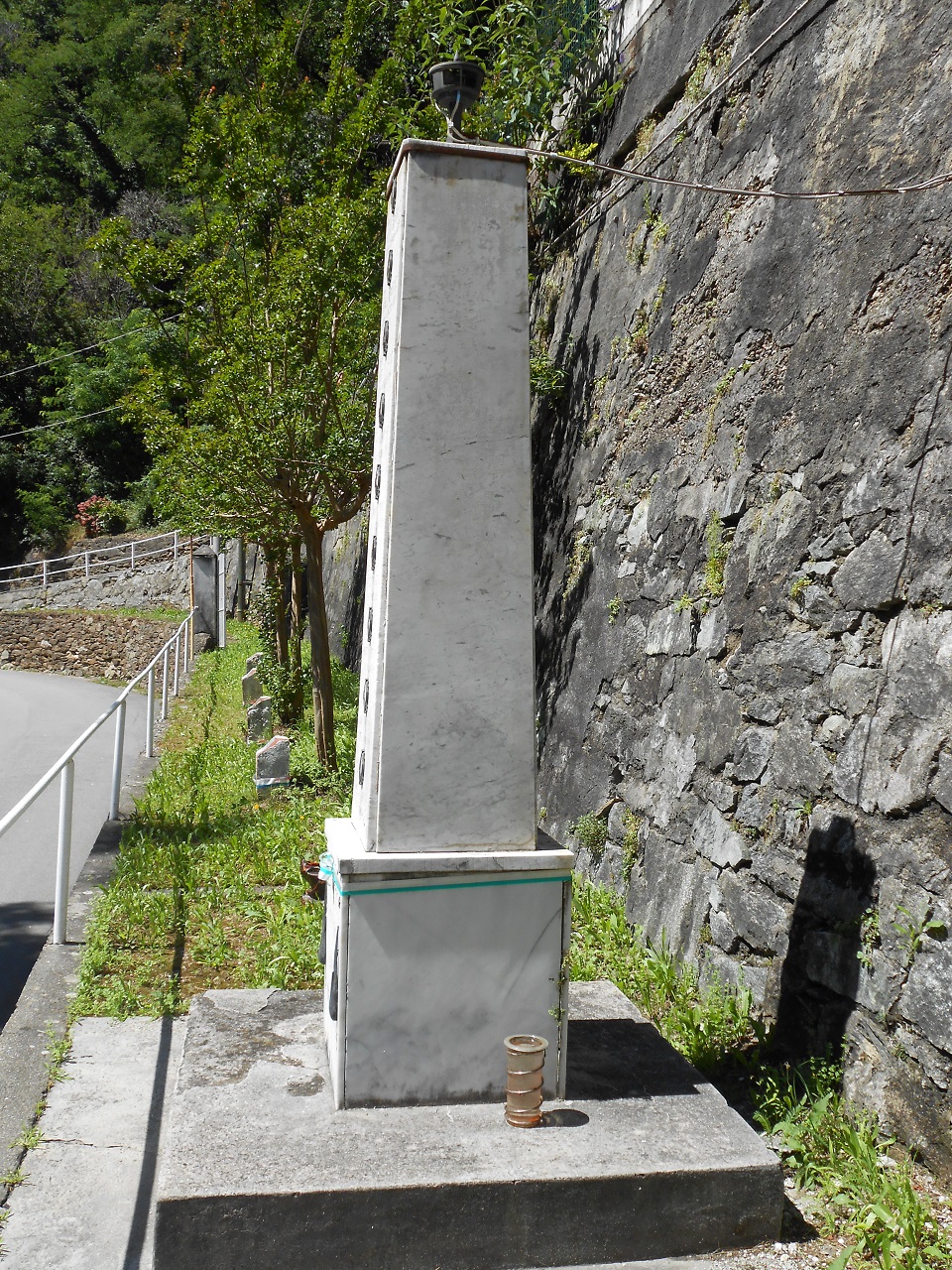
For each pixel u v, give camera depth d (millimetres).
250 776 9656
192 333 10742
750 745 5055
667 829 5828
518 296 3625
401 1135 3270
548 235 9672
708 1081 3709
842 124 4980
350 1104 3424
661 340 6801
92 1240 3213
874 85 4781
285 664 13969
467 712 3545
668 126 7168
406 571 3523
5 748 14164
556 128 9328
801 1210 3379
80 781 11633
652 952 5523
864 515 4391
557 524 8414
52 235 39469
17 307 39219
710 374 6023
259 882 6660
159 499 15141
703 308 6238
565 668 7809
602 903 6234
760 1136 3627
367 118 9711
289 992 4430
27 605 31109
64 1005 4859
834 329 4789
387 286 3883
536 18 9109
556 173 9289
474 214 3592
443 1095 3480
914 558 4047
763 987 4598
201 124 10359
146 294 10281
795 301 5176
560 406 8742
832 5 5258
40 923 6832
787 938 4477
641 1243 3109
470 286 3586
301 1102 3455
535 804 3594
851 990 4004
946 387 3992
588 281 8445
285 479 9711
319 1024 4105
